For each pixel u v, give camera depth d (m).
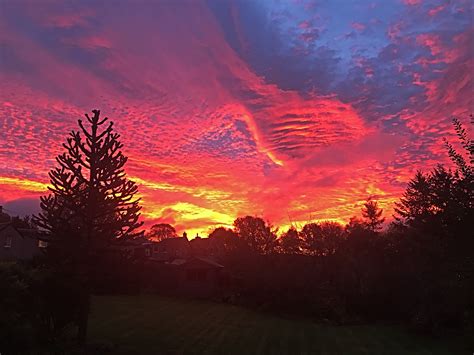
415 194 19.97
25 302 11.25
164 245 55.22
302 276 27.36
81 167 13.73
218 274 34.03
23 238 37.50
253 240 34.09
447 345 17.91
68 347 11.84
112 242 14.05
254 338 17.30
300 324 22.66
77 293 12.82
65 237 13.16
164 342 14.98
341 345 17.34
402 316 25.30
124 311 22.14
